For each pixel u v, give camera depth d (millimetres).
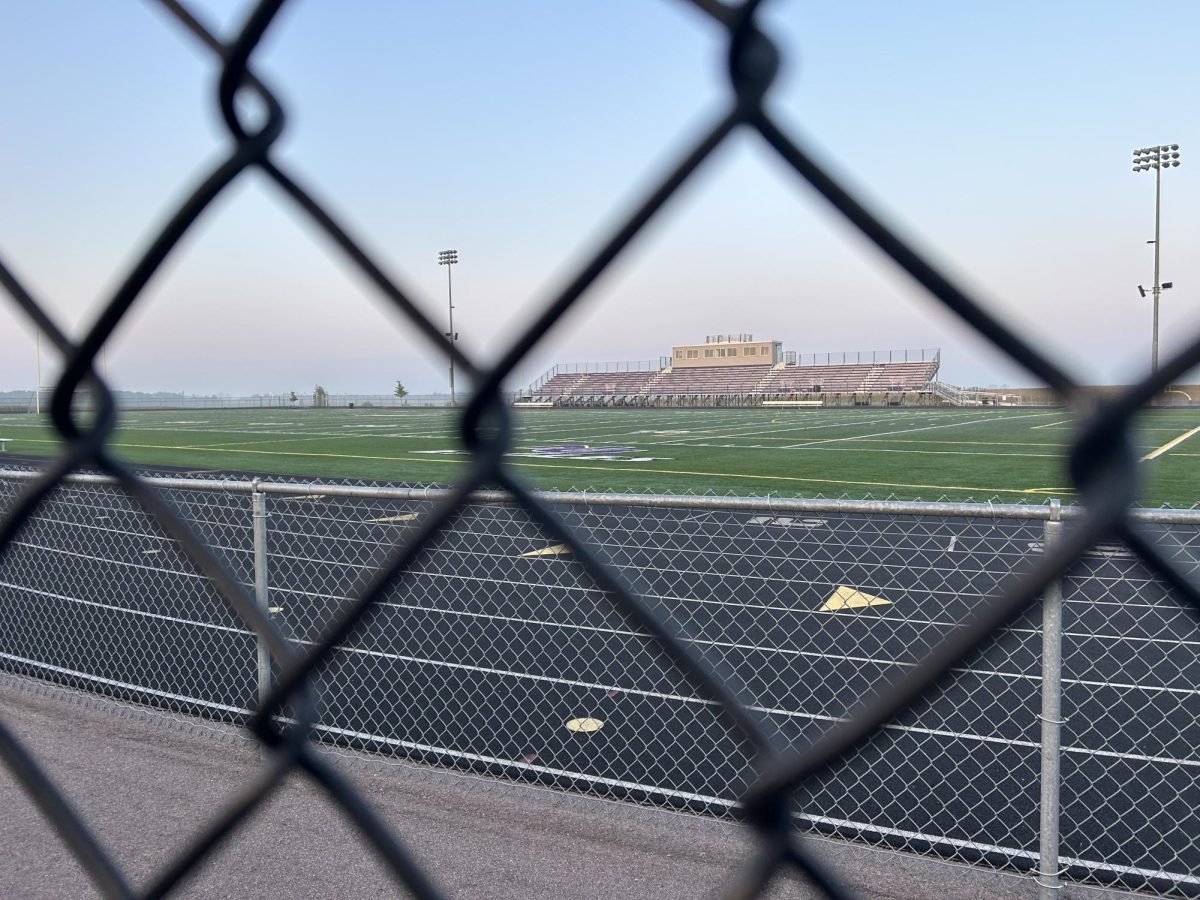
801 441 24406
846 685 4957
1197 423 29359
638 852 3207
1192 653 5367
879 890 3033
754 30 564
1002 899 2980
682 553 8539
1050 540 2867
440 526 819
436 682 5066
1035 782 3871
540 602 6605
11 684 5055
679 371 82500
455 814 3504
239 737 4234
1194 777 3885
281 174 790
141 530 9781
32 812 3467
